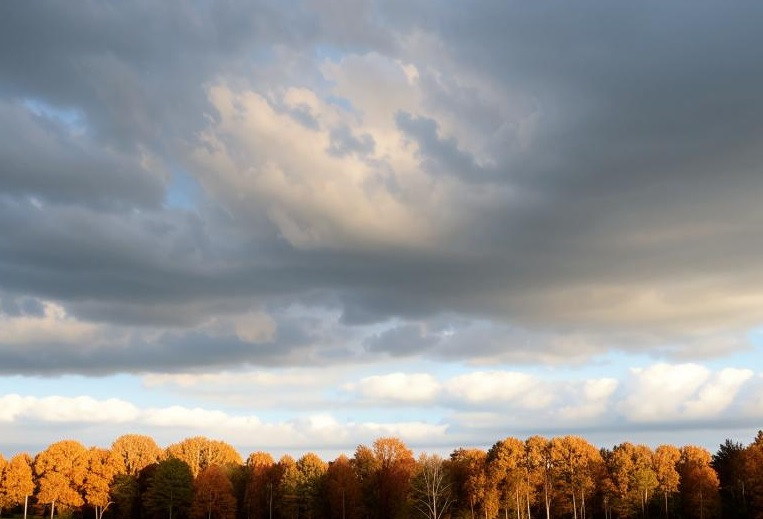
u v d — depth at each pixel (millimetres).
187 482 155500
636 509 141750
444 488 126500
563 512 146250
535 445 151625
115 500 161375
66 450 157625
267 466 161625
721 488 141375
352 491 138750
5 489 153125
